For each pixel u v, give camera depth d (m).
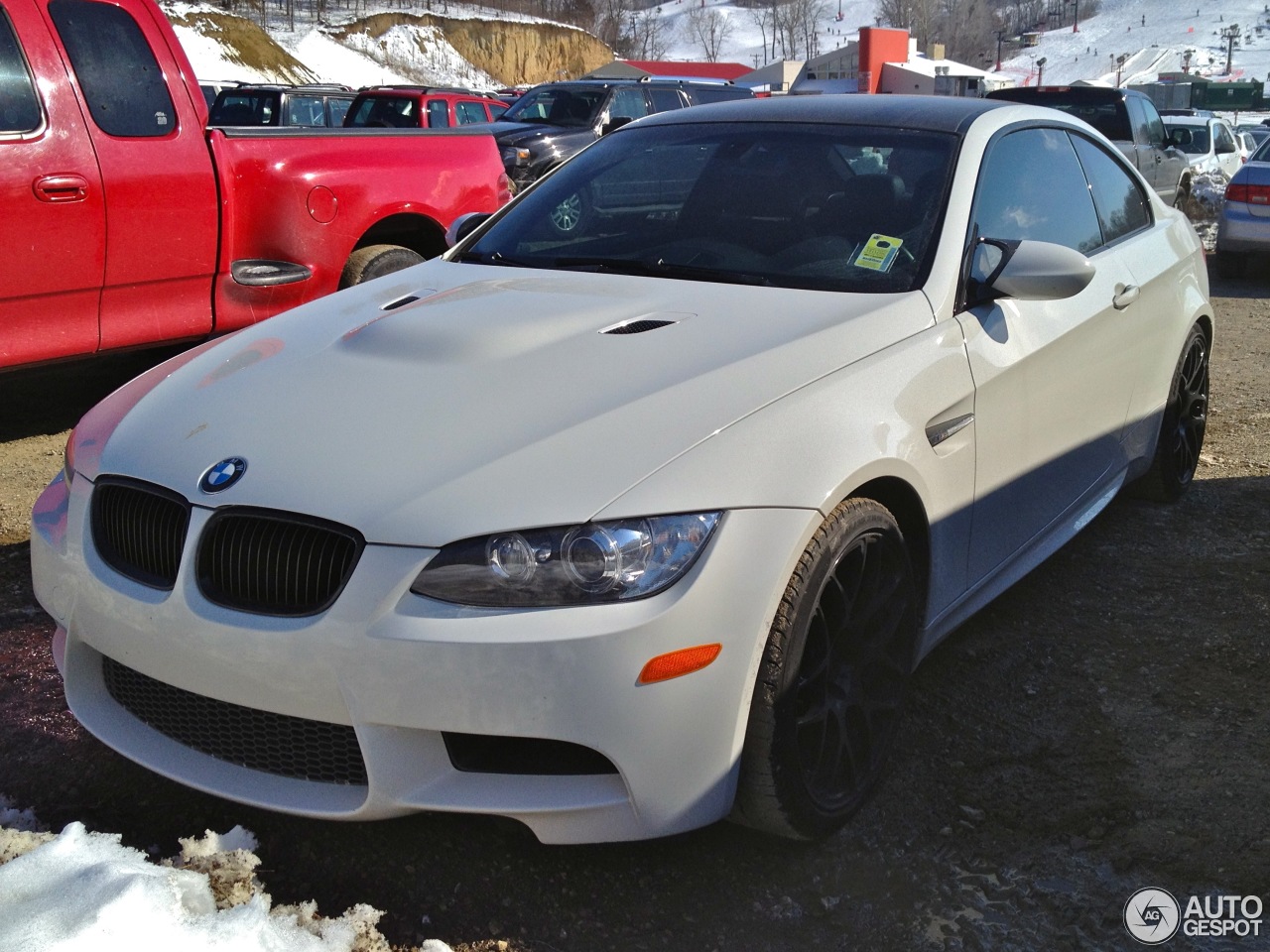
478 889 2.39
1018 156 3.53
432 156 6.20
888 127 3.44
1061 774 2.81
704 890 2.41
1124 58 158.88
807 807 2.39
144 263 4.96
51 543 2.55
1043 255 3.01
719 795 2.24
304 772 2.28
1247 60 188.88
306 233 5.56
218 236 5.23
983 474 2.98
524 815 2.16
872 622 2.60
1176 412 4.46
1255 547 4.20
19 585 3.72
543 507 2.11
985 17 173.00
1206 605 3.72
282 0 56.72
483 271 3.32
